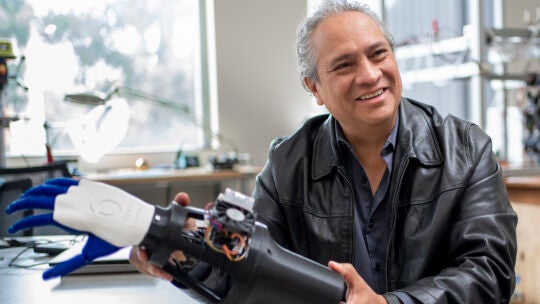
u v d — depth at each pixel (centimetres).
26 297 95
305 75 117
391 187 111
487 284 94
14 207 69
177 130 408
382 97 106
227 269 73
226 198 74
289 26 413
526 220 233
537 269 229
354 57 104
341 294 78
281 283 74
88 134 285
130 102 395
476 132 113
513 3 489
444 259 107
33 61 335
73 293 96
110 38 386
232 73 402
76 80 377
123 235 69
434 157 110
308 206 115
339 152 116
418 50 343
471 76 312
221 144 403
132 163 385
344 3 108
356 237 113
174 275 79
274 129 413
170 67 405
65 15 372
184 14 407
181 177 306
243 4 401
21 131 318
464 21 477
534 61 417
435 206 106
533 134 308
